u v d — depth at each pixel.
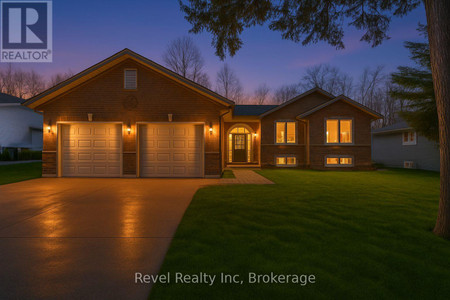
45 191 7.82
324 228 4.16
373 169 15.43
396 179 10.90
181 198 6.77
